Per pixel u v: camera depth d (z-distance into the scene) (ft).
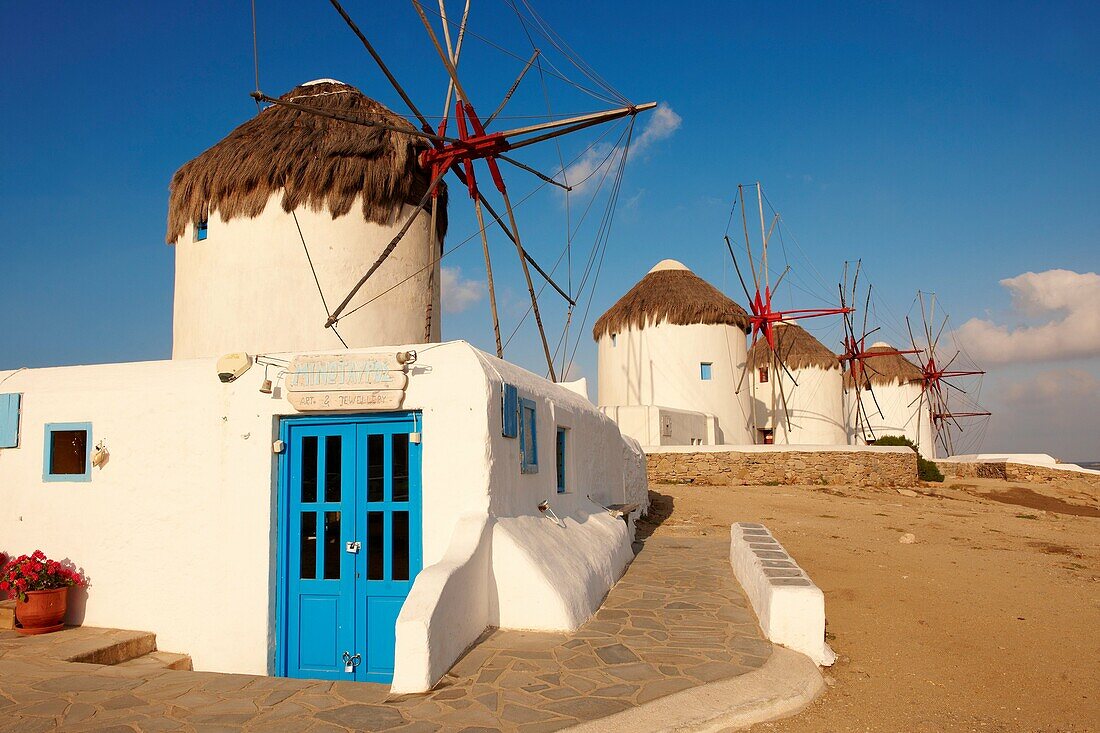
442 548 22.38
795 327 127.24
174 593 24.00
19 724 15.58
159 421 24.94
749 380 106.52
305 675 22.81
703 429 95.71
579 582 24.68
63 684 18.22
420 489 22.90
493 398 23.30
